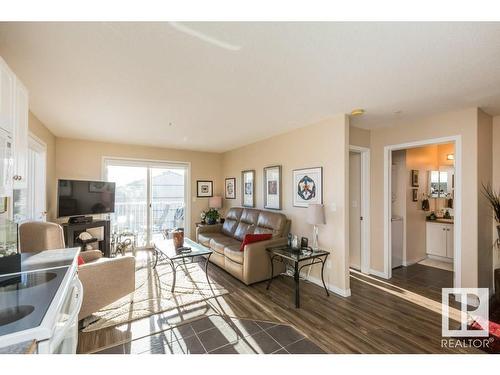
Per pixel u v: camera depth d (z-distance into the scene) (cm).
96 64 183
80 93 237
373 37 150
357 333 215
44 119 320
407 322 233
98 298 223
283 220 363
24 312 93
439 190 469
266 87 225
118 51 166
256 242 329
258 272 324
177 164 551
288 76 203
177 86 222
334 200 308
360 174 385
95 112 293
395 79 208
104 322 230
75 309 120
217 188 599
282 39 153
